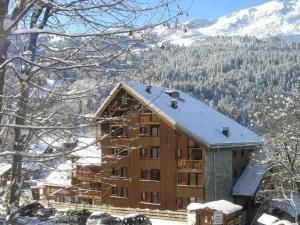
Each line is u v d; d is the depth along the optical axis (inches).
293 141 1414.9
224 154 1921.8
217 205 1560.0
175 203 1898.4
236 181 1978.3
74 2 212.7
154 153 1964.8
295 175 1417.3
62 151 221.6
